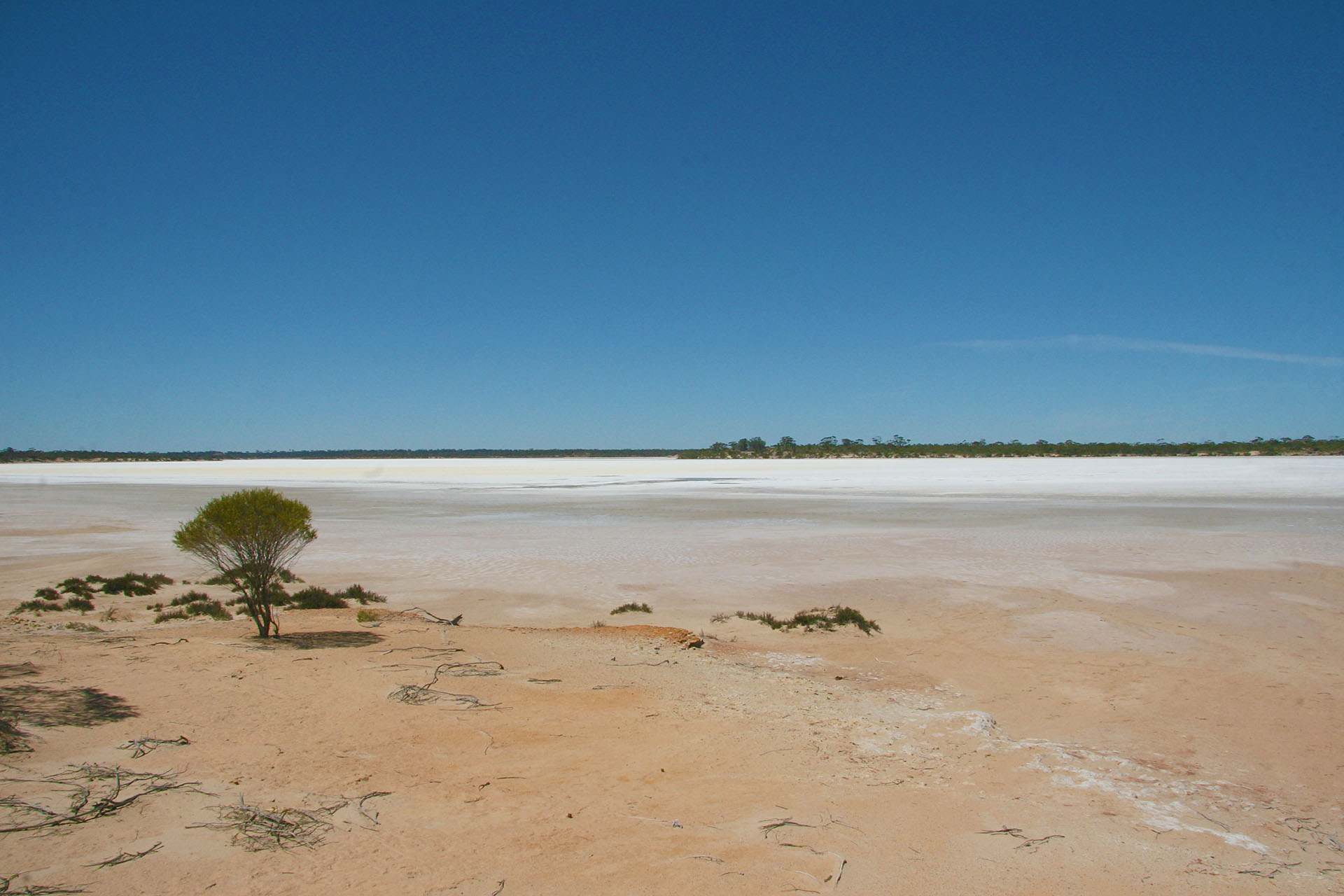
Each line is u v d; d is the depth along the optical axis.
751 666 9.29
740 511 32.53
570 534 24.66
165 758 5.27
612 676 8.38
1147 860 4.42
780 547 21.30
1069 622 12.10
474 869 3.94
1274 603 13.57
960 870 4.18
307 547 21.72
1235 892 4.09
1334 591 14.62
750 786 5.31
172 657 8.32
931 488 44.97
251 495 9.90
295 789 4.86
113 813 4.34
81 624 11.01
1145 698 8.16
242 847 4.04
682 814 4.77
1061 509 32.00
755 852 4.28
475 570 17.69
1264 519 27.34
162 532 26.12
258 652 8.80
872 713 7.38
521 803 4.83
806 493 42.38
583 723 6.59
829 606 13.59
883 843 4.48
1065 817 5.01
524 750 5.84
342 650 9.09
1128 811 5.17
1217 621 12.23
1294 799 5.48
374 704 6.82
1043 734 6.89
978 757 6.16
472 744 5.93
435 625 11.43
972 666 9.59
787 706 7.45
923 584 15.61
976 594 14.57
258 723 6.14
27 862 3.73
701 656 9.77
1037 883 4.07
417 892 3.67
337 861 3.95
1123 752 6.39
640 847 4.27
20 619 11.55
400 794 4.88
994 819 4.92
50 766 5.00
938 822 4.83
